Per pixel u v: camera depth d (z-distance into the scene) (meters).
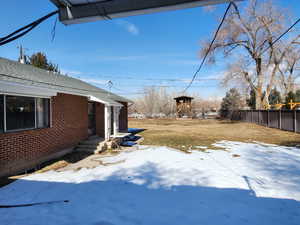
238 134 11.92
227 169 4.81
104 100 7.87
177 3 1.65
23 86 4.42
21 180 4.05
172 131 13.91
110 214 2.71
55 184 3.83
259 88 18.22
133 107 44.59
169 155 6.31
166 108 40.66
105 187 3.69
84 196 3.29
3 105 4.30
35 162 5.19
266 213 2.76
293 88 22.47
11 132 4.46
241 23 16.56
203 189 3.60
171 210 2.83
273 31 15.61
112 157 6.16
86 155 6.46
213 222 2.52
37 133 5.28
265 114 15.91
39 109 5.45
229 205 3.00
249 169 4.84
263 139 9.84
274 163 5.40
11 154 4.45
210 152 6.84
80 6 1.84
